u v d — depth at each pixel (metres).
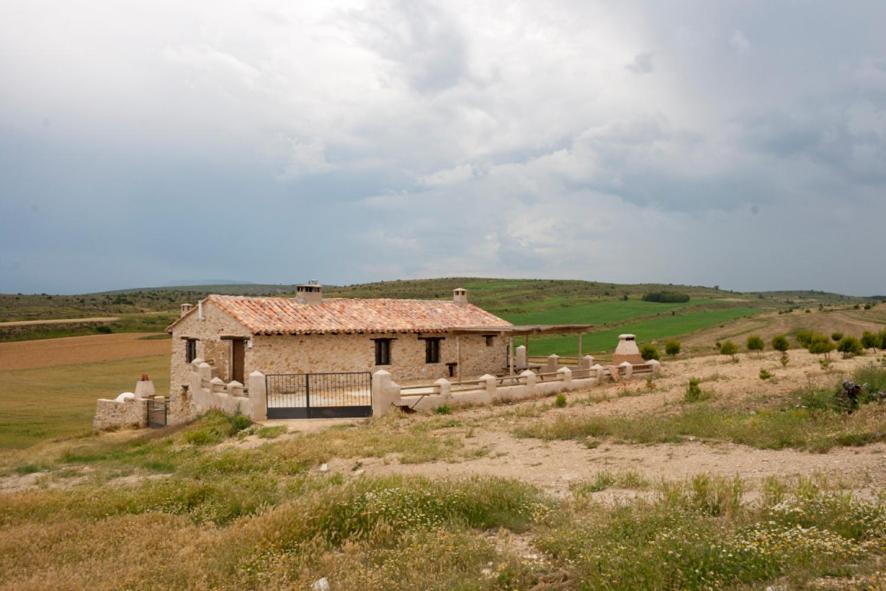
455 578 6.56
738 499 8.66
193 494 11.59
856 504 7.56
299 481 12.52
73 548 8.72
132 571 7.41
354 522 8.76
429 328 31.97
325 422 22.20
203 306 30.44
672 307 98.31
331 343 29.34
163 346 72.19
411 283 127.31
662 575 5.81
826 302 121.38
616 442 15.39
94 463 19.52
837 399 16.84
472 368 35.03
